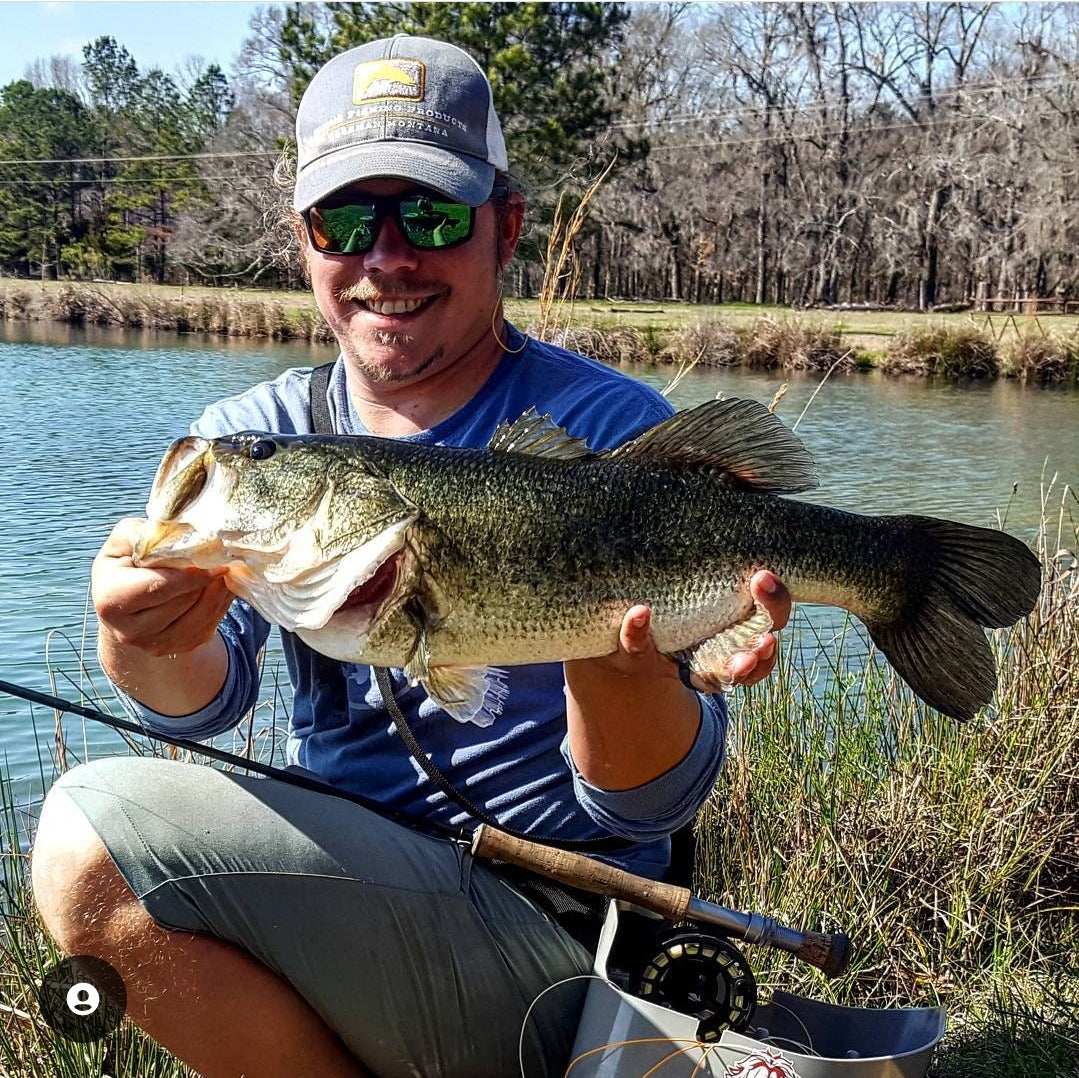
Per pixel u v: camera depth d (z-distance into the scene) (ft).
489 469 2.87
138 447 19.25
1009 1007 4.05
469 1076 3.18
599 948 3.18
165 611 2.80
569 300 5.99
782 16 62.49
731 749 5.23
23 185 78.64
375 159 3.34
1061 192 55.88
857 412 24.57
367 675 3.34
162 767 3.10
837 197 64.23
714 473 3.01
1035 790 4.96
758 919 3.20
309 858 3.01
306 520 2.80
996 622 3.17
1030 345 30.27
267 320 42.27
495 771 3.28
